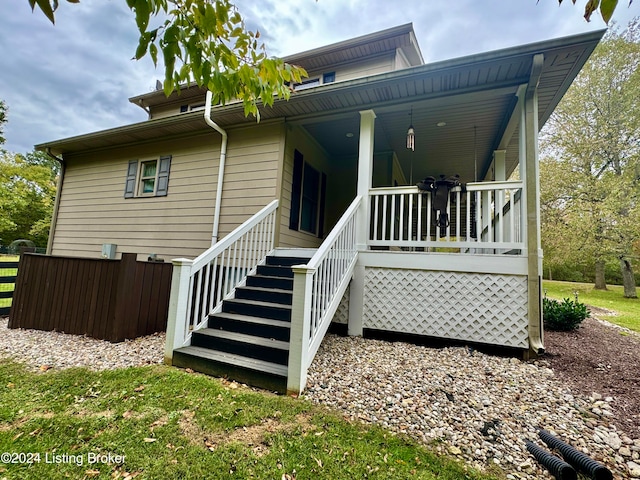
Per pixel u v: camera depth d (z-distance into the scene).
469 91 4.04
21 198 16.33
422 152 6.88
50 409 2.29
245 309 3.88
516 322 3.55
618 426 2.25
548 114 4.66
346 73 7.38
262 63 1.89
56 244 7.64
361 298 4.21
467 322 3.73
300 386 2.62
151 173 6.78
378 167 6.74
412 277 4.04
